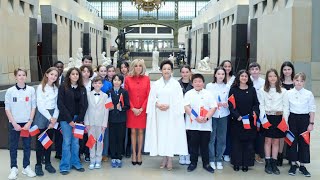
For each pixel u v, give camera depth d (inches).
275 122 246.8
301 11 611.8
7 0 662.5
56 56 975.0
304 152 242.8
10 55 672.4
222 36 1107.3
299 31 613.0
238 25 911.0
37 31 917.8
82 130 243.9
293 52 615.5
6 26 652.1
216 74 262.4
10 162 254.2
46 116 237.9
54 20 962.1
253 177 241.9
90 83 273.6
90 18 1633.9
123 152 288.4
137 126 262.8
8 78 657.6
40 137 236.4
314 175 246.8
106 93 263.4
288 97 246.1
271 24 718.5
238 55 916.0
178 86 256.4
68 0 1182.3
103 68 291.4
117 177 239.6
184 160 272.2
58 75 249.4
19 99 231.8
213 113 250.8
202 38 1419.8
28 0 776.9
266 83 249.8
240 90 250.8
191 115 251.8
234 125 253.0
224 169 259.3
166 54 1772.9
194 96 253.1
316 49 612.1
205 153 254.2
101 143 256.8
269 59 727.7
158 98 254.4
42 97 239.1
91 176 241.0
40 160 243.1
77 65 880.3
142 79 265.1
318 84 613.6
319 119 436.5
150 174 246.5
